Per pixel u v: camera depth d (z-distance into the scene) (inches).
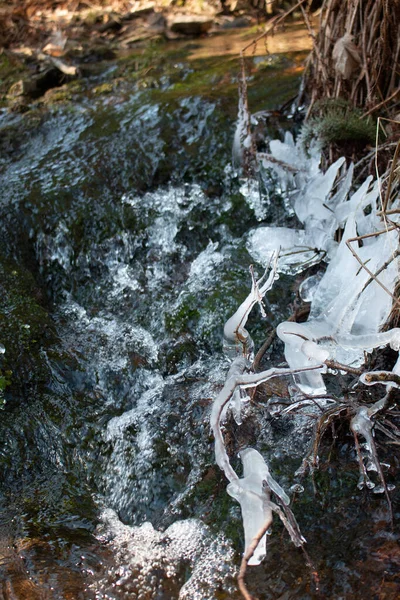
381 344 87.0
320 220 113.8
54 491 89.6
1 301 110.7
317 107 124.6
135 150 135.2
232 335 94.7
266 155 124.8
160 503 87.2
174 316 109.1
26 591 74.0
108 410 98.9
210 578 74.4
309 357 85.6
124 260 123.8
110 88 160.9
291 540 76.0
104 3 220.7
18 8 211.8
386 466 82.0
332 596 70.2
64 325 112.0
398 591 69.1
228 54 171.5
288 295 109.3
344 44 118.4
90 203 126.3
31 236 122.8
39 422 95.9
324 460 83.7
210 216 127.3
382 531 75.4
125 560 78.6
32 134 145.9
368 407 84.0
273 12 196.5
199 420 93.2
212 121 138.6
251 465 73.7
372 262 94.7
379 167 115.2
